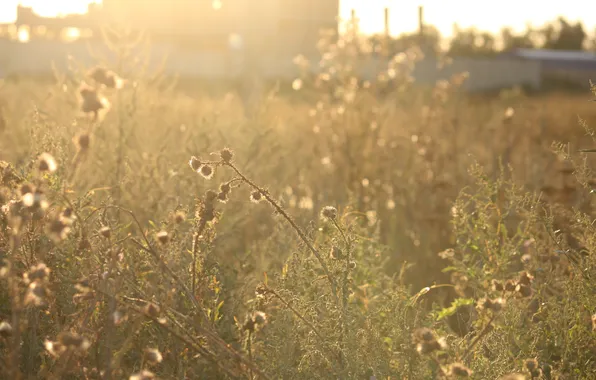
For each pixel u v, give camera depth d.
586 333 3.20
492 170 5.84
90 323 2.82
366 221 4.94
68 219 2.48
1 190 2.94
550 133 8.95
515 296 2.97
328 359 2.92
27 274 2.50
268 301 3.05
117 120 4.85
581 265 3.38
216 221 3.04
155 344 3.01
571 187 5.11
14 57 34.19
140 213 4.15
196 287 3.10
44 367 2.66
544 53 63.12
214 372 2.97
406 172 6.57
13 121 6.05
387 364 2.89
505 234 3.58
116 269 2.80
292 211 5.02
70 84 5.10
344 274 3.11
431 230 5.22
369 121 6.80
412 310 3.34
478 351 2.98
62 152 3.44
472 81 36.28
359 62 7.72
